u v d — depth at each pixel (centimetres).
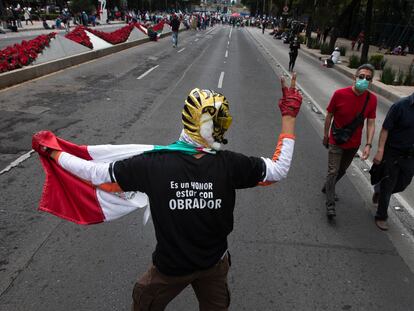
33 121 799
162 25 3612
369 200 540
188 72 1576
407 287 360
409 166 428
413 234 459
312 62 2395
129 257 378
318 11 3194
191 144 193
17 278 340
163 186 191
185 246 196
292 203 513
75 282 339
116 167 196
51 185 218
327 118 466
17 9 3550
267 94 1234
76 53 1617
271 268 375
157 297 213
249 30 7112
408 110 406
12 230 412
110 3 6969
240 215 473
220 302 224
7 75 1085
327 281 361
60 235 407
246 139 771
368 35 2058
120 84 1249
